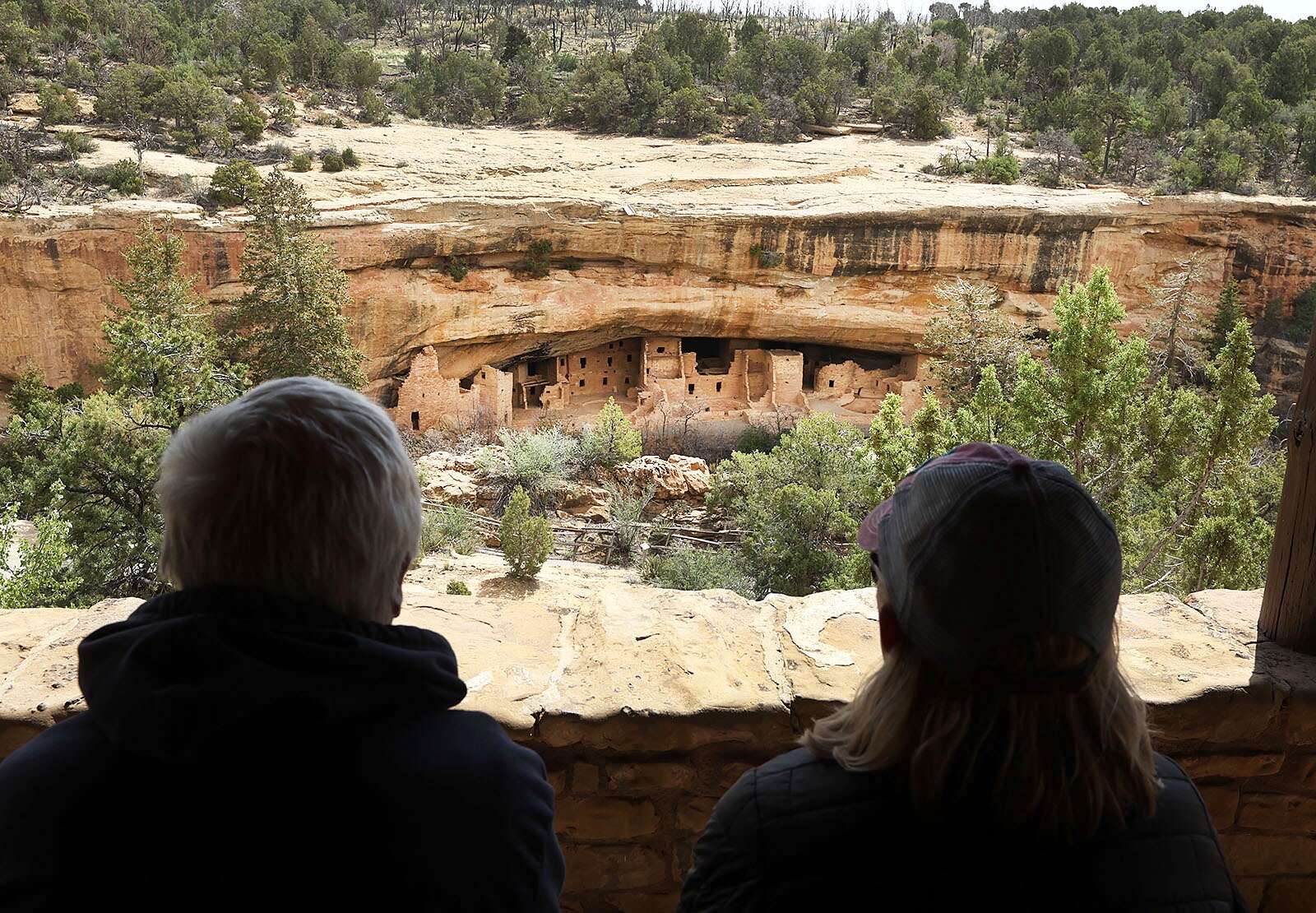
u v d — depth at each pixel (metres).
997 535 1.30
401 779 1.32
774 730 2.59
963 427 14.84
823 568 20.62
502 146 48.25
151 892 1.25
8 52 56.91
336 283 34.12
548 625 3.05
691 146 49.59
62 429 18.80
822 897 1.37
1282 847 2.77
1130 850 1.36
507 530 16.03
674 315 42.16
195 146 44.62
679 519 25.75
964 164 52.25
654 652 2.82
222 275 35.78
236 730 1.23
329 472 1.37
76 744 1.34
